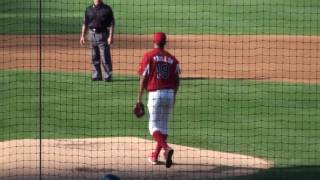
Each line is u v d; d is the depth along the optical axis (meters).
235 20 115.81
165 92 44.88
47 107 59.62
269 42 96.00
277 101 62.69
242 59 84.38
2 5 128.12
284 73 75.81
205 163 46.03
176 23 113.69
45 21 113.69
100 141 50.47
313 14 120.44
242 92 65.94
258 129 54.12
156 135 44.91
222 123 55.59
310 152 48.84
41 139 48.47
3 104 60.59
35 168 44.72
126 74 74.12
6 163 45.50
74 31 105.56
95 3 69.62
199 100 62.69
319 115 58.12
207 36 101.94
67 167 44.88
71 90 66.00
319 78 73.31
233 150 49.06
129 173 43.88
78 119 56.47
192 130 53.62
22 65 77.62
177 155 47.53
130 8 125.06
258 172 44.38
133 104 61.12
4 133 52.44
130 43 95.50
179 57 85.00
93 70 70.06
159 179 42.81
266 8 124.31
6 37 98.69
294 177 43.47
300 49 91.00
